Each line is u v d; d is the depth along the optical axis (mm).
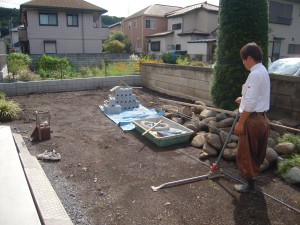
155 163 3520
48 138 4402
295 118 4477
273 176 3145
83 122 5438
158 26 29078
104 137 4535
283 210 2508
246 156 2592
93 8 20875
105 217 2400
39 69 11117
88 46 21516
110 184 2982
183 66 7352
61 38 20406
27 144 4156
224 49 4645
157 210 2502
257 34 4434
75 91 8688
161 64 8336
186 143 4242
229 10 4504
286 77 4523
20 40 21062
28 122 5348
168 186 2924
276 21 18406
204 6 24156
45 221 2186
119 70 10109
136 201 2648
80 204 2592
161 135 4234
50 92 8422
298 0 18703
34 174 2992
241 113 2561
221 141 3721
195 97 7082
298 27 19766
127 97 6414
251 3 4379
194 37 23688
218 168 3338
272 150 3393
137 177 3143
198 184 2977
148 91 8797
